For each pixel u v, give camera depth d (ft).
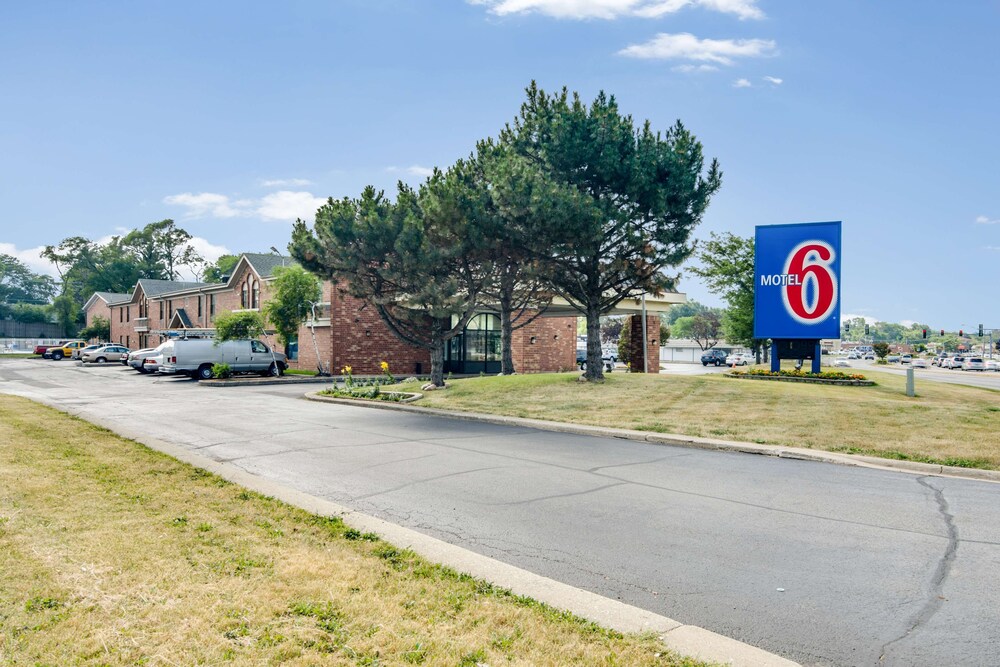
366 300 79.46
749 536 22.33
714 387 65.72
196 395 79.87
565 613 15.20
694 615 16.07
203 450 39.29
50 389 88.28
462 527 23.30
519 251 72.43
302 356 130.00
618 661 12.84
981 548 21.09
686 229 70.38
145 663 11.85
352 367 119.55
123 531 19.70
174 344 106.22
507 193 64.90
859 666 13.67
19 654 12.00
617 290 74.59
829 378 75.46
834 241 75.77
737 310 124.16
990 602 16.85
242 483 28.43
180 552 17.97
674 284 73.31
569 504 26.53
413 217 72.95
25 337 327.06
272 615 14.14
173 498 24.52
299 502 25.25
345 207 73.51
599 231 64.08
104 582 15.46
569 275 73.56
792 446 39.93
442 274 77.77
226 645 12.64
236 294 154.40
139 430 47.70
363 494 28.17
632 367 115.85
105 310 251.39
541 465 34.83
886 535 22.45
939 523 23.98
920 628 15.38
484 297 84.64
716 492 28.78
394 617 14.40
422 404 64.44
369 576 16.93
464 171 78.95
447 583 16.83
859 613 16.20
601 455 38.22
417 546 20.12
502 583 17.21
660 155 68.08
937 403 58.95
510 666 12.39
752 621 15.74
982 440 39.68
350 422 53.62
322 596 15.35
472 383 76.95
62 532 19.29
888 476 32.86
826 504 26.73
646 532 22.75
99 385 96.63
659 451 39.91
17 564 16.43
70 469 29.04
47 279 445.78
